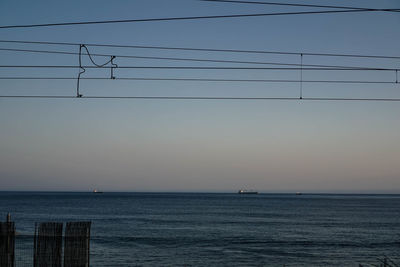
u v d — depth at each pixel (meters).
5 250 19.27
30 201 190.12
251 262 41.16
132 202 198.62
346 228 76.19
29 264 35.03
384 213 125.88
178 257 43.34
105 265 38.81
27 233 57.16
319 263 40.91
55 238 18.83
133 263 39.91
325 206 178.00
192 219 92.75
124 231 66.75
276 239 58.59
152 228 72.00
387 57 16.69
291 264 40.28
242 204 189.75
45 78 16.47
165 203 191.25
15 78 16.53
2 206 140.88
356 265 39.88
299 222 88.12
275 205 182.50
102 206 151.50
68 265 18.77
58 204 161.88
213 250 48.12
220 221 88.06
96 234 62.16
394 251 49.00
